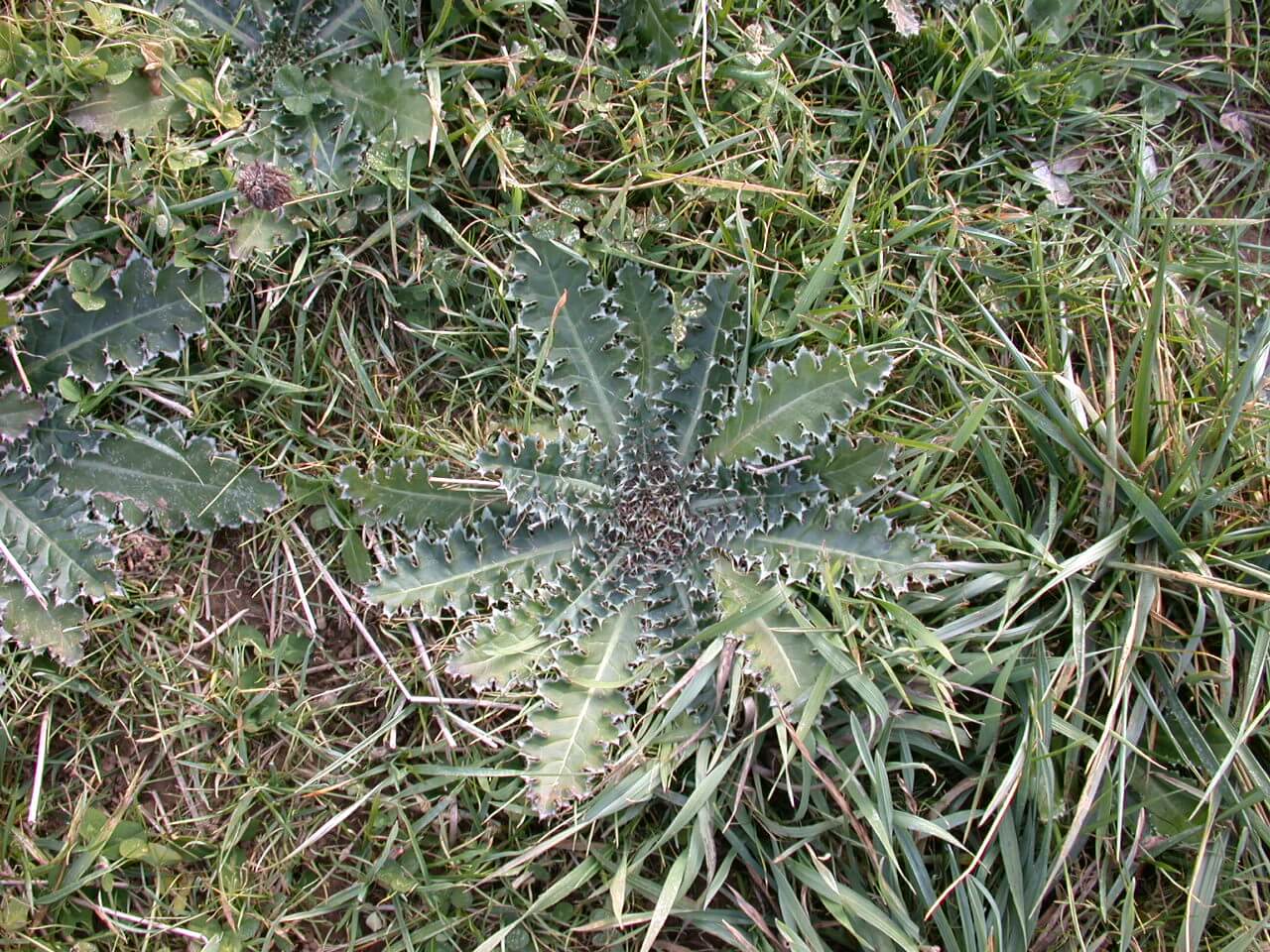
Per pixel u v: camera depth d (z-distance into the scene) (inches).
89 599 30.7
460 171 31.2
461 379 32.1
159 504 30.6
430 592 30.0
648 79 31.9
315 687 31.4
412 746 31.3
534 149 32.0
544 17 32.3
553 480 30.6
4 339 29.6
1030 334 33.8
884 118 33.8
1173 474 31.9
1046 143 34.9
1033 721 30.2
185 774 31.0
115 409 31.2
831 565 30.5
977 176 34.5
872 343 32.2
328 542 31.7
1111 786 30.5
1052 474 32.1
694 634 31.0
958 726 31.2
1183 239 34.7
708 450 31.9
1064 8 34.0
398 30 31.4
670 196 32.6
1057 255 34.2
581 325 31.0
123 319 30.2
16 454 30.0
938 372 32.8
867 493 31.3
